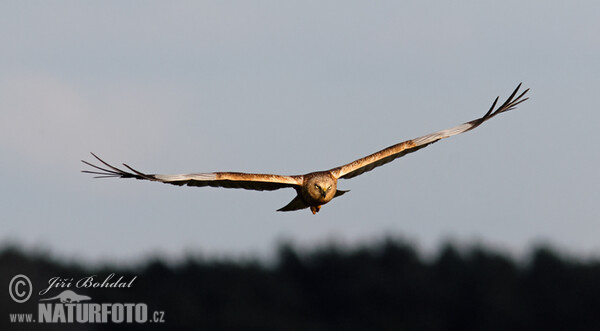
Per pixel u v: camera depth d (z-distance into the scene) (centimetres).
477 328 3375
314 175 1480
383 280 3409
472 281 3400
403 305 3378
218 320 3108
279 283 3338
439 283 3403
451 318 3356
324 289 3403
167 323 2989
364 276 3403
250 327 3122
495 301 3316
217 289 3164
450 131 1509
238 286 3200
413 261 3450
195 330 3031
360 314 3338
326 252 3466
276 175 1466
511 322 3269
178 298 3059
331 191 1473
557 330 3288
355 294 3366
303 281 3425
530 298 3359
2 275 2803
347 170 1495
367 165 1500
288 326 3191
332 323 3322
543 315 3328
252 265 3309
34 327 2777
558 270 3366
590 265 3384
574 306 3294
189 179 1405
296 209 1521
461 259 3469
